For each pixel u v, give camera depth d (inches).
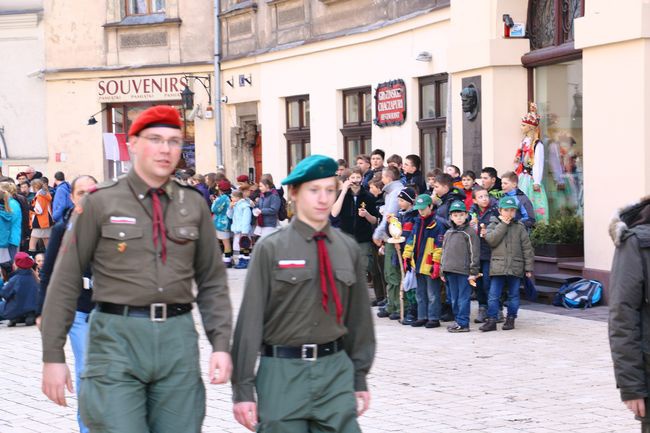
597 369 419.5
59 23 1232.8
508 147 686.5
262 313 215.9
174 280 218.4
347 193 598.9
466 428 330.3
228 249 917.2
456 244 516.7
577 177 645.9
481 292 549.0
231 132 1138.7
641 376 222.7
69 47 1230.3
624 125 568.7
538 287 613.3
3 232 708.0
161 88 1187.3
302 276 215.2
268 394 216.1
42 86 1246.9
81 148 1234.6
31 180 995.3
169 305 219.3
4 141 1258.0
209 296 226.8
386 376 415.8
